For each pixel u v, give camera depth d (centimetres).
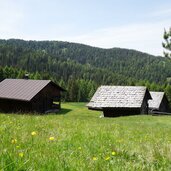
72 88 14725
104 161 476
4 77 13750
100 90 5131
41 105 5291
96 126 1352
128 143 766
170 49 3794
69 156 485
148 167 467
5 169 348
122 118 3453
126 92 5000
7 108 5103
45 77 15662
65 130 964
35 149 539
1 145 532
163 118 3434
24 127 966
